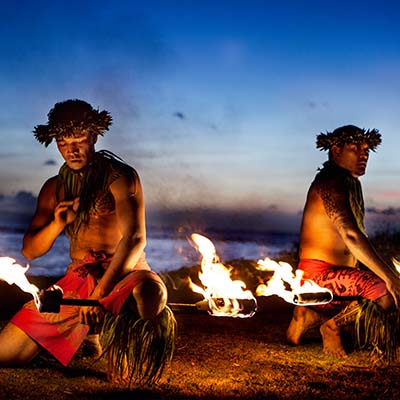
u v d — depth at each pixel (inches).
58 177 199.0
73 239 195.0
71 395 171.9
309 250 234.1
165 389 179.3
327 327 225.9
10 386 177.3
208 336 251.4
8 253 705.0
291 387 184.9
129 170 189.6
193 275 456.1
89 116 190.5
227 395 175.9
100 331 189.6
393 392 181.8
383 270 215.9
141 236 185.2
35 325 190.5
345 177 232.1
